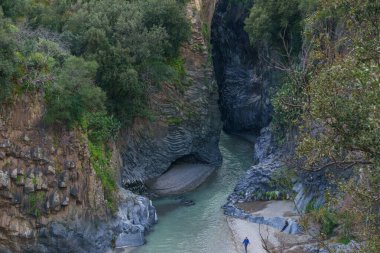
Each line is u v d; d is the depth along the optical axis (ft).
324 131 55.42
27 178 111.75
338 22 93.66
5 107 112.37
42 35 135.13
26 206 111.24
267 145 166.71
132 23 148.66
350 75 48.08
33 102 115.55
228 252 116.67
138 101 150.92
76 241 115.24
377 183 50.85
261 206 136.67
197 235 126.31
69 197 115.96
